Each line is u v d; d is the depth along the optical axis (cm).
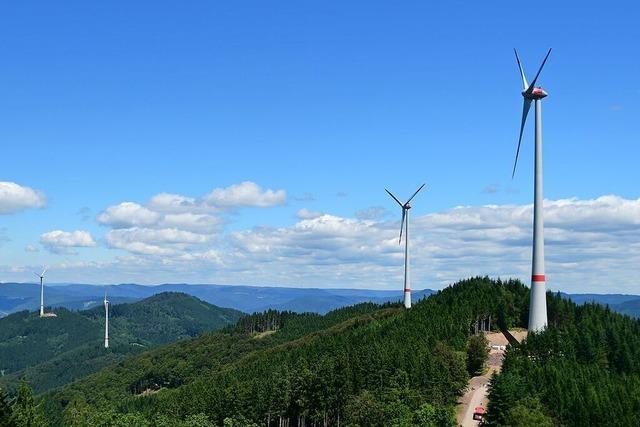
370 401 16450
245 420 18862
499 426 13988
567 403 15412
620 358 19888
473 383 19938
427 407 15688
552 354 19775
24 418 14138
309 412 18475
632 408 15362
